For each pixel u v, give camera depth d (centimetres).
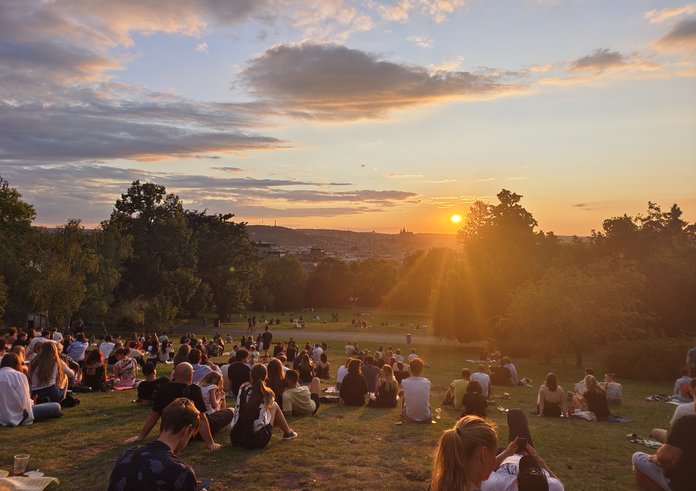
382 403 1332
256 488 673
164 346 2517
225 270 8525
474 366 3228
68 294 4550
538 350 3788
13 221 5641
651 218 6197
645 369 2916
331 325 7738
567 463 865
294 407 1126
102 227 5941
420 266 11131
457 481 344
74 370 1448
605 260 4475
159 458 428
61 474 702
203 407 841
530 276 4775
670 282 4447
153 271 6844
